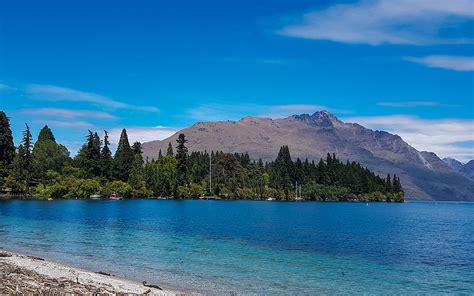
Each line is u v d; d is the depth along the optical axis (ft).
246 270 120.57
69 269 108.06
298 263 135.44
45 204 427.74
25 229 214.28
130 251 149.28
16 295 71.77
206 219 316.60
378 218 416.05
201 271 117.19
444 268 135.54
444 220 428.56
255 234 220.23
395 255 161.79
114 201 560.20
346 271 125.18
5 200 476.13
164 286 97.76
